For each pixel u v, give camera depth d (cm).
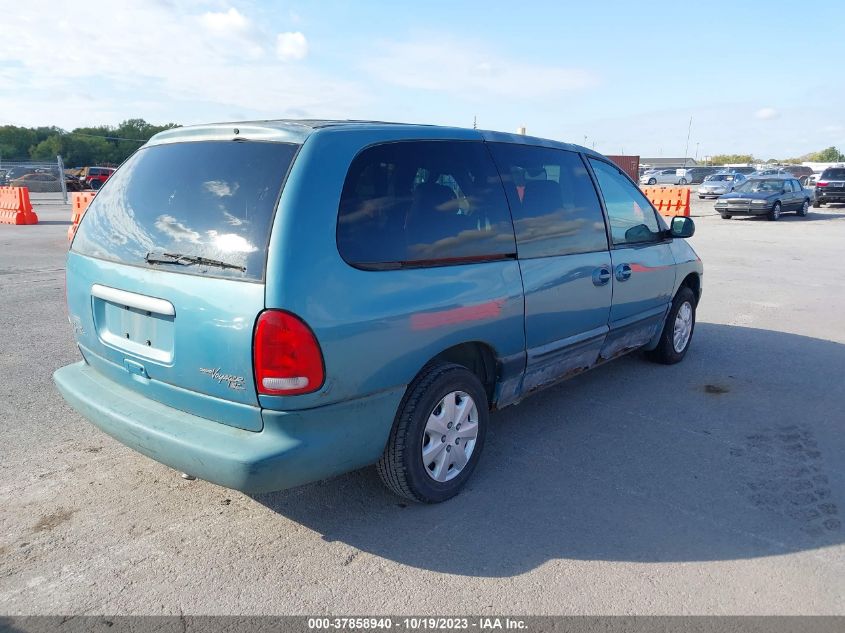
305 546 317
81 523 333
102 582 289
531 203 399
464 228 351
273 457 278
